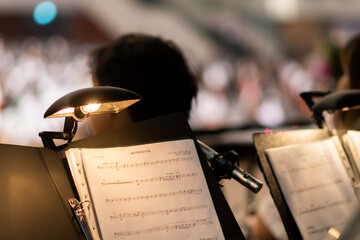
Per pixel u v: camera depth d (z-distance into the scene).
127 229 1.83
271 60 11.42
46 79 8.25
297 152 2.06
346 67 2.47
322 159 2.07
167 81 2.11
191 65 2.20
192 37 11.98
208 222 1.87
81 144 1.91
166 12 11.84
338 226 2.00
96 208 1.83
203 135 3.88
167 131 1.96
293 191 2.01
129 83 2.09
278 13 12.52
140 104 2.10
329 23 12.84
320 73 8.68
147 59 2.10
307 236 1.98
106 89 1.83
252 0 12.38
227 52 12.04
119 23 11.17
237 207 3.36
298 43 12.55
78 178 1.84
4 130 7.45
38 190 1.81
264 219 2.27
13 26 9.45
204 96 9.62
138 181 1.87
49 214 1.80
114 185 1.86
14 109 7.76
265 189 3.46
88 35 10.54
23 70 8.13
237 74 10.26
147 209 1.85
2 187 1.78
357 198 2.06
